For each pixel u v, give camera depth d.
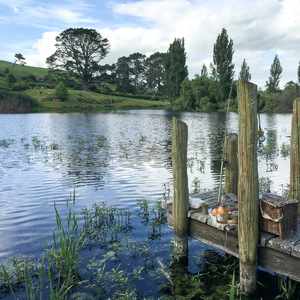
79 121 43.84
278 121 40.78
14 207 8.46
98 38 102.44
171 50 85.38
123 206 8.60
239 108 4.36
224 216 5.00
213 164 14.84
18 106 70.31
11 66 138.50
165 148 20.05
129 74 134.25
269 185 10.34
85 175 12.38
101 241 6.47
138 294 4.73
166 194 9.70
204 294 4.74
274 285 4.93
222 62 67.62
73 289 4.85
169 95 86.81
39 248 6.09
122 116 55.03
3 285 4.92
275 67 86.06
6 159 15.93
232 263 5.68
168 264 5.61
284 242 4.34
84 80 106.19
